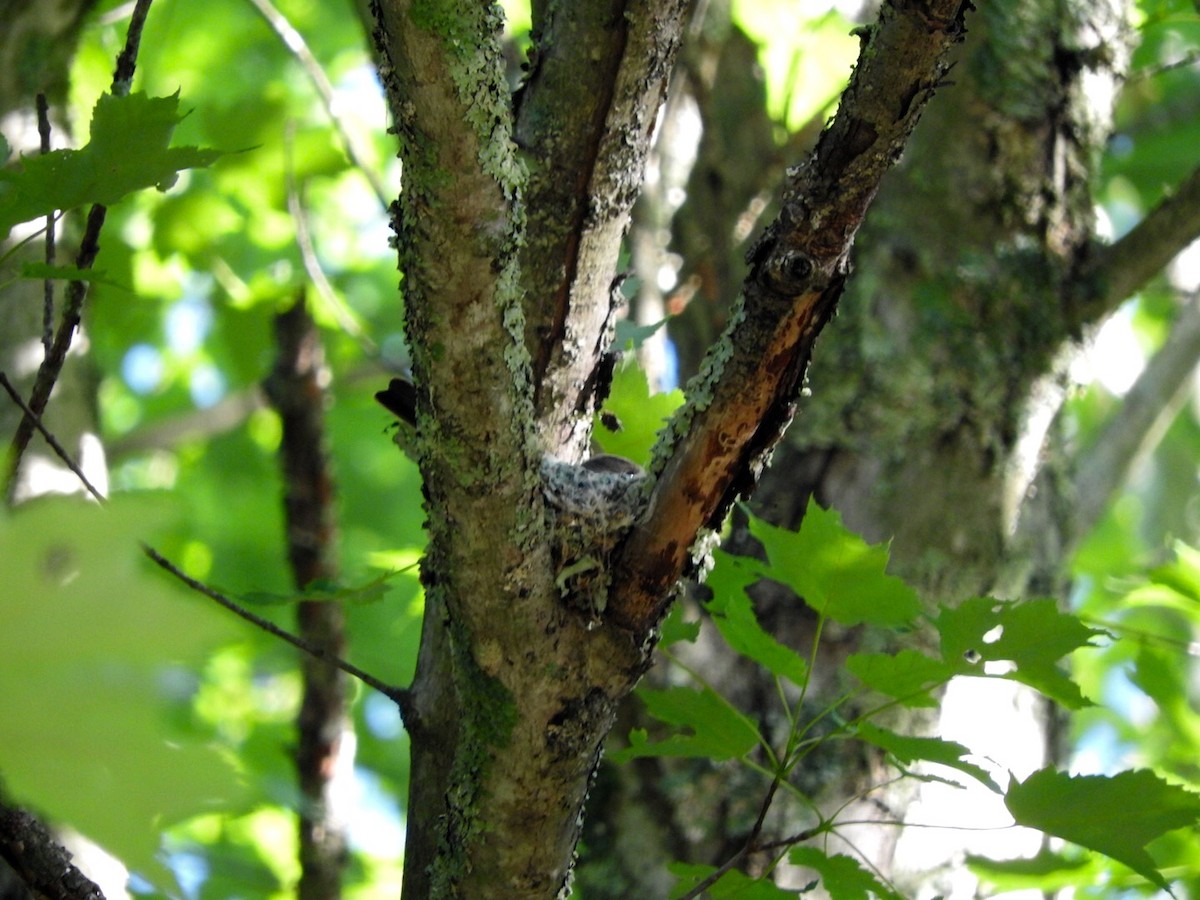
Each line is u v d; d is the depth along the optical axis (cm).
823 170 421
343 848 488
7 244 491
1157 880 436
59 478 478
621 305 450
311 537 496
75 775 254
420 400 425
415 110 417
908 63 417
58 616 260
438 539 428
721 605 444
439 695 443
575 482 431
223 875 498
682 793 496
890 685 438
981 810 495
